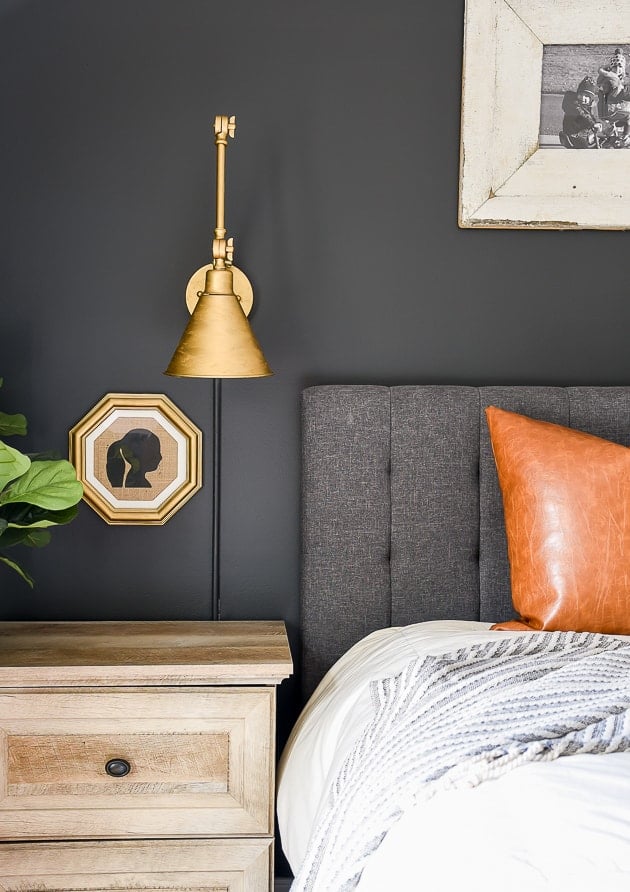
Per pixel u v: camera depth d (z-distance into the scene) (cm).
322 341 223
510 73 218
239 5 217
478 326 224
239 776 185
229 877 186
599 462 185
